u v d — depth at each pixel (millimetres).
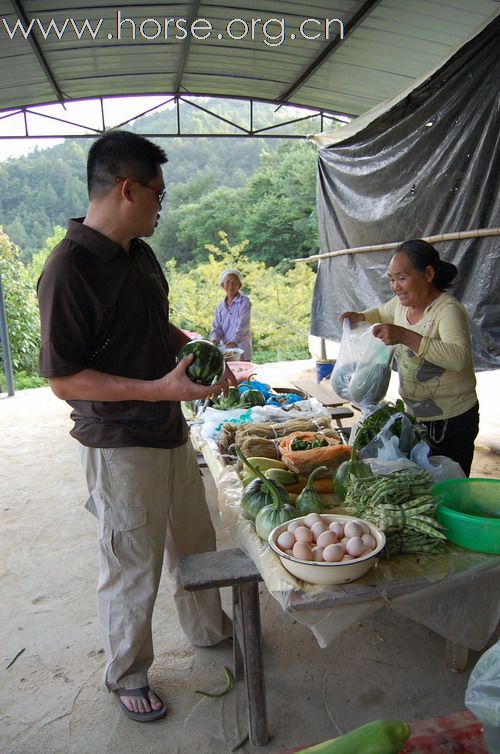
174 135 9602
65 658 2797
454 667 2584
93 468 2229
